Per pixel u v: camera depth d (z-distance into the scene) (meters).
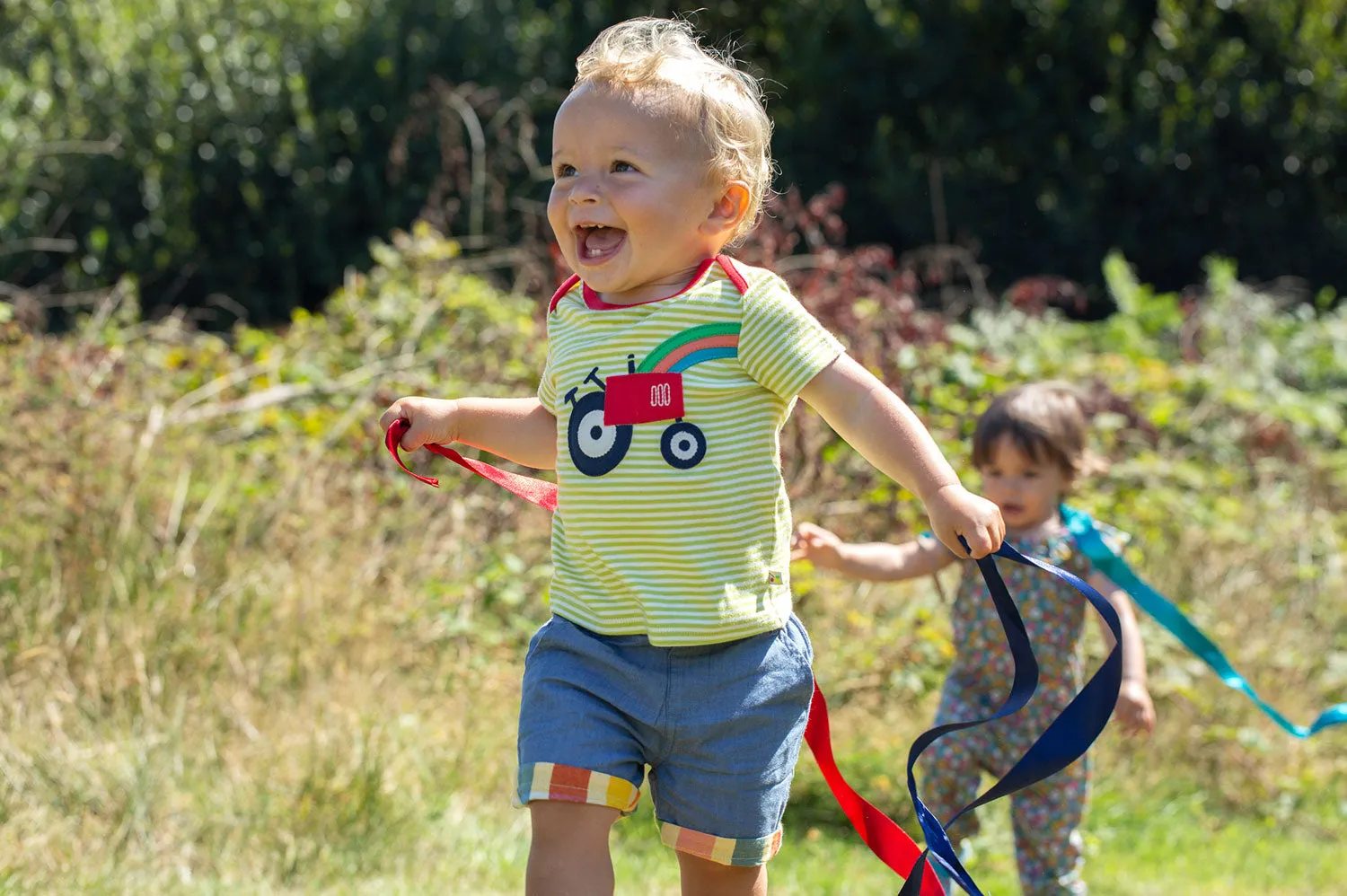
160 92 14.98
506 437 3.15
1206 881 5.23
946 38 17.94
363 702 5.24
